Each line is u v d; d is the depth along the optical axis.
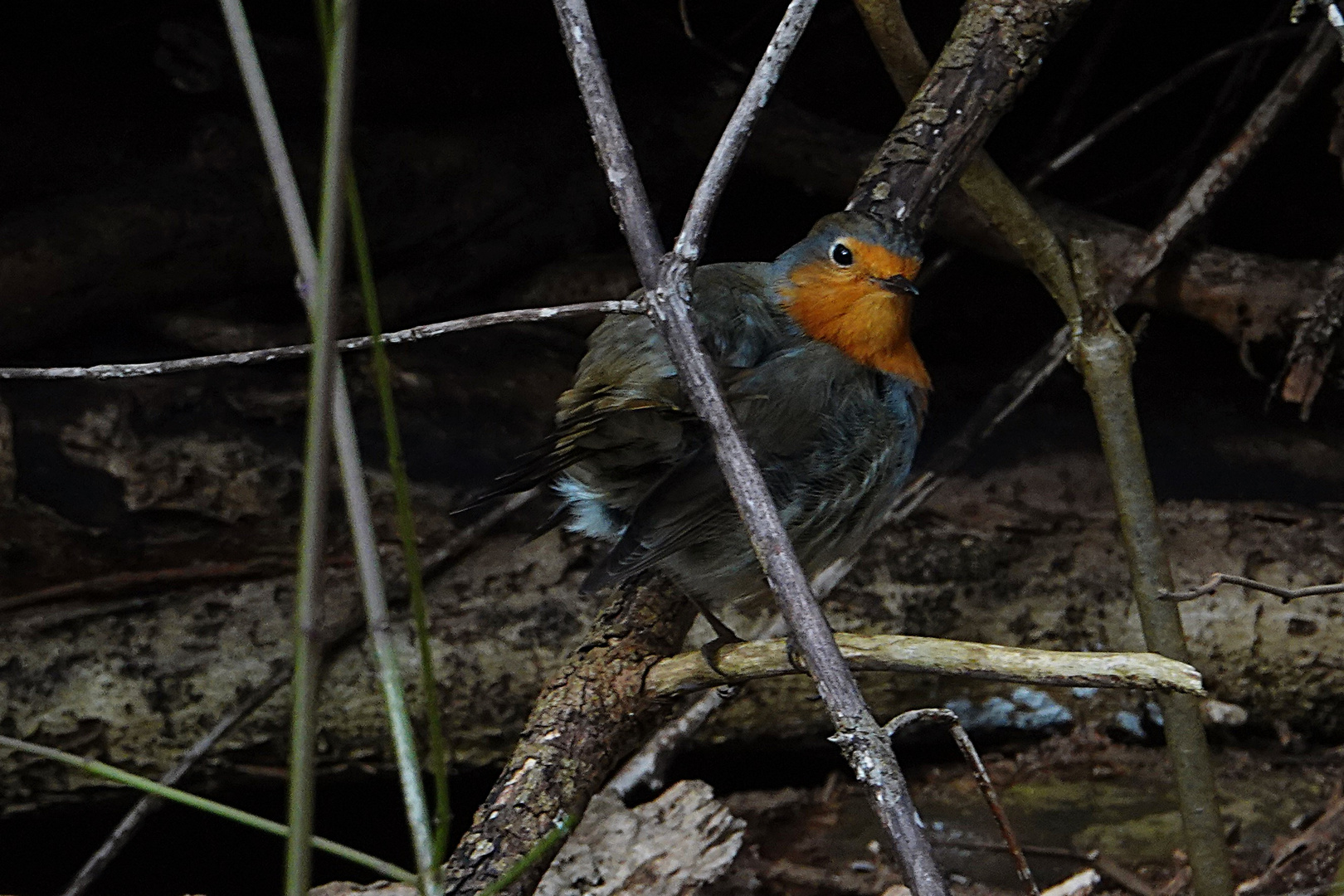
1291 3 10.12
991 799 4.38
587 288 10.22
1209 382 10.14
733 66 10.19
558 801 5.17
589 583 5.29
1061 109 10.55
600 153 4.34
